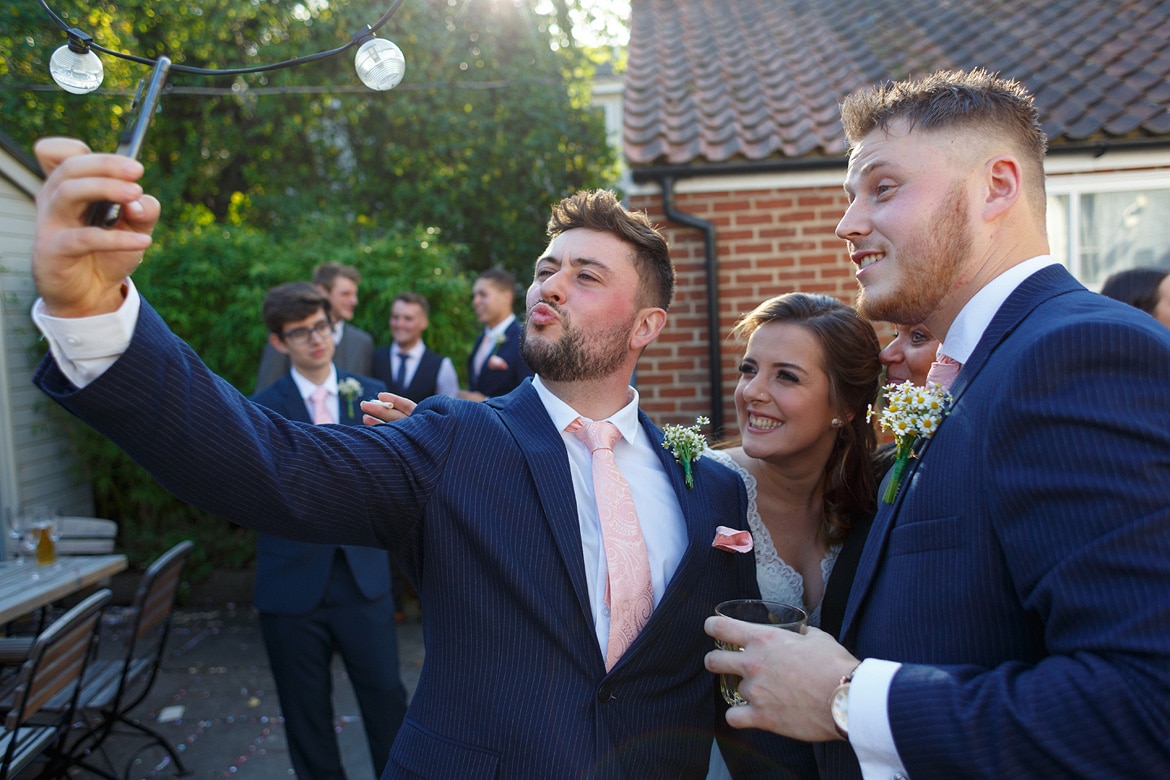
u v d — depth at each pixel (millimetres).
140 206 1006
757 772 1746
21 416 5984
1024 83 5215
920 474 1271
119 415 1085
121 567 4234
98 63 1674
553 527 1451
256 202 10156
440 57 9695
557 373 1603
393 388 5465
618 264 1601
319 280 5426
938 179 1290
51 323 1035
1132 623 928
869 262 1361
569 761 1354
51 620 4559
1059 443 1025
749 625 1317
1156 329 1069
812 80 5691
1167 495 951
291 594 3076
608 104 11336
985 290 1302
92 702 3318
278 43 9727
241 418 1229
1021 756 978
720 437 4844
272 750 3959
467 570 1427
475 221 10070
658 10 7301
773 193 4988
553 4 10219
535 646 1405
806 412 1904
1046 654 1116
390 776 1438
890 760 1092
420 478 1431
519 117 9766
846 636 1379
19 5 8531
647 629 1457
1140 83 5031
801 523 2059
